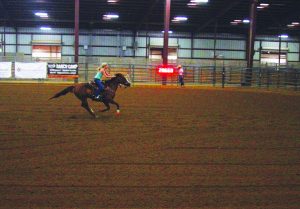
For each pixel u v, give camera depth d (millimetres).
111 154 9125
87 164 8281
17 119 13547
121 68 36625
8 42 49594
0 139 10484
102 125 12695
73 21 47812
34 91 23328
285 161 8805
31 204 6086
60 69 32594
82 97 13906
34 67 32469
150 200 6336
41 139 10562
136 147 9852
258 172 7926
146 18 45594
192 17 46969
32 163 8289
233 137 11297
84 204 6125
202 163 8508
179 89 27984
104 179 7320
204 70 39688
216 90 27688
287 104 19359
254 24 37188
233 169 8102
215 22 48594
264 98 22141
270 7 42562
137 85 33125
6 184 6965
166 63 35312
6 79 34906
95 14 45469
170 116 14852
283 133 12008
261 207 6133
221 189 6902
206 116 15016
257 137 11367
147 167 8133
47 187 6844
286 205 6230
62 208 5957
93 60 41156
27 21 47688
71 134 11234
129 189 6824
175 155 9141
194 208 6051
